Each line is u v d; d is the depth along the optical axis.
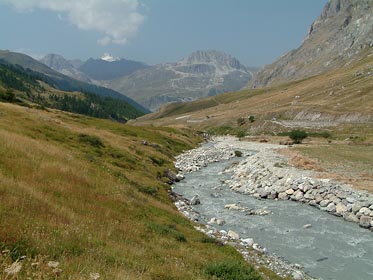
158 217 25.22
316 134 135.50
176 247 18.45
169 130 137.38
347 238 28.83
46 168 24.05
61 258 10.85
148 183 40.03
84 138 49.66
